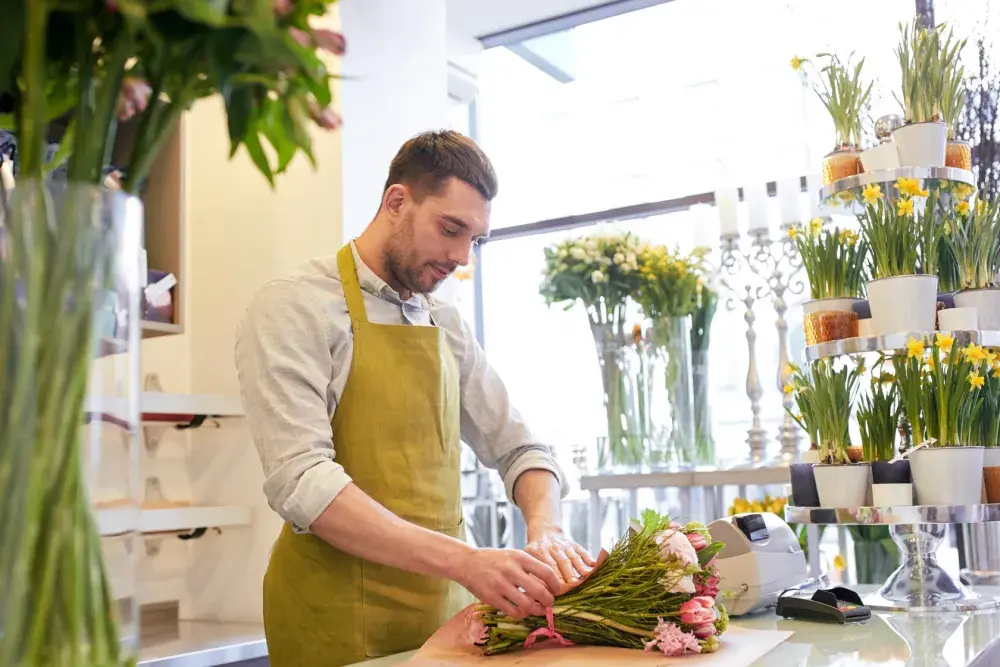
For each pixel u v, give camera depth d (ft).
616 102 15.20
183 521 8.95
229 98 3.00
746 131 14.11
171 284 8.68
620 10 15.05
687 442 10.70
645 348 10.83
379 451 5.82
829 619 5.57
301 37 2.72
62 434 2.36
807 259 7.16
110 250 2.49
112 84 2.61
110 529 2.46
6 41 2.51
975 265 6.79
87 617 2.36
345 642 5.60
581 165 15.42
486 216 6.01
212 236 10.70
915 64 7.00
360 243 6.16
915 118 6.93
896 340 6.39
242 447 10.03
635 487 10.44
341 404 5.85
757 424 11.36
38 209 2.40
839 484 6.46
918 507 6.08
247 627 9.50
